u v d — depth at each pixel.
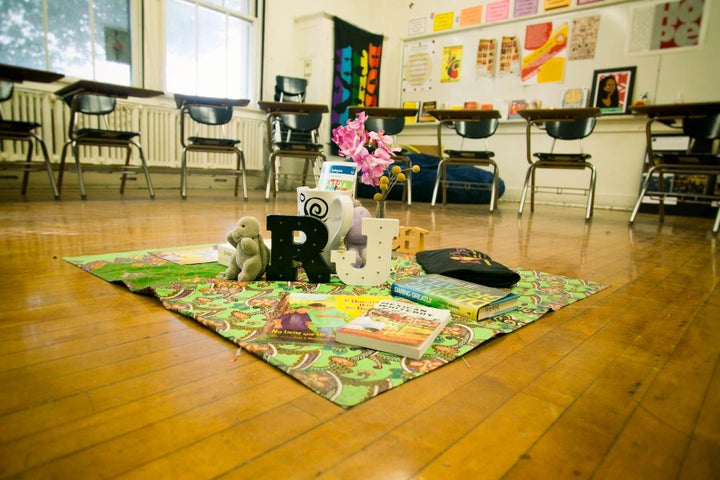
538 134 5.16
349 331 0.77
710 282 1.40
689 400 0.64
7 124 2.73
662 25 4.36
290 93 4.82
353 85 5.70
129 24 4.19
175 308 0.92
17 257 1.34
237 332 0.80
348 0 5.96
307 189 1.27
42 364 0.67
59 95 3.28
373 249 1.18
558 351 0.81
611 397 0.65
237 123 4.97
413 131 6.14
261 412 0.56
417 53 5.98
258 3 5.09
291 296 0.98
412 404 0.60
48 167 3.01
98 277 1.16
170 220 2.28
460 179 4.79
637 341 0.87
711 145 3.52
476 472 0.47
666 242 2.30
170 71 4.50
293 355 0.72
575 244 2.13
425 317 0.86
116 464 0.46
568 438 0.54
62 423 0.52
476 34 5.47
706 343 0.87
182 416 0.55
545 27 4.98
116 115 4.05
